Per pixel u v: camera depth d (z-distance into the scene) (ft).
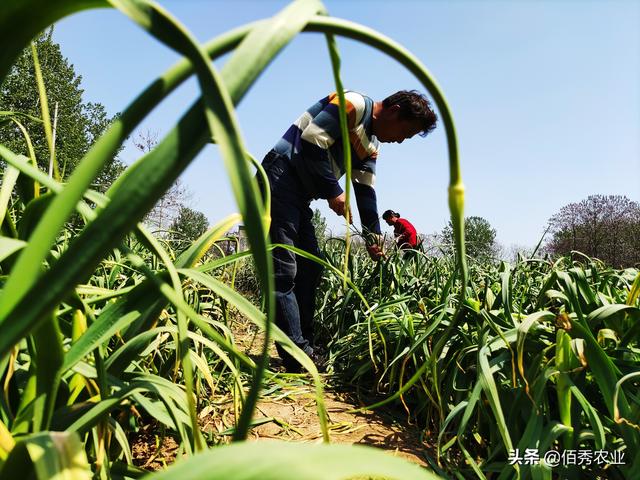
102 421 2.46
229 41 1.21
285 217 8.73
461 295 1.61
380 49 1.24
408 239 12.66
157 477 0.97
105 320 2.27
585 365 3.83
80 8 1.32
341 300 11.68
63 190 1.12
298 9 1.24
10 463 1.58
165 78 1.17
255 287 17.13
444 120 1.30
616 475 4.01
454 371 5.42
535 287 8.59
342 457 0.92
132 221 1.13
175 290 2.14
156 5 1.07
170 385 3.08
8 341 1.08
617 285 7.41
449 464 4.77
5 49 1.46
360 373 7.45
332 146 9.15
